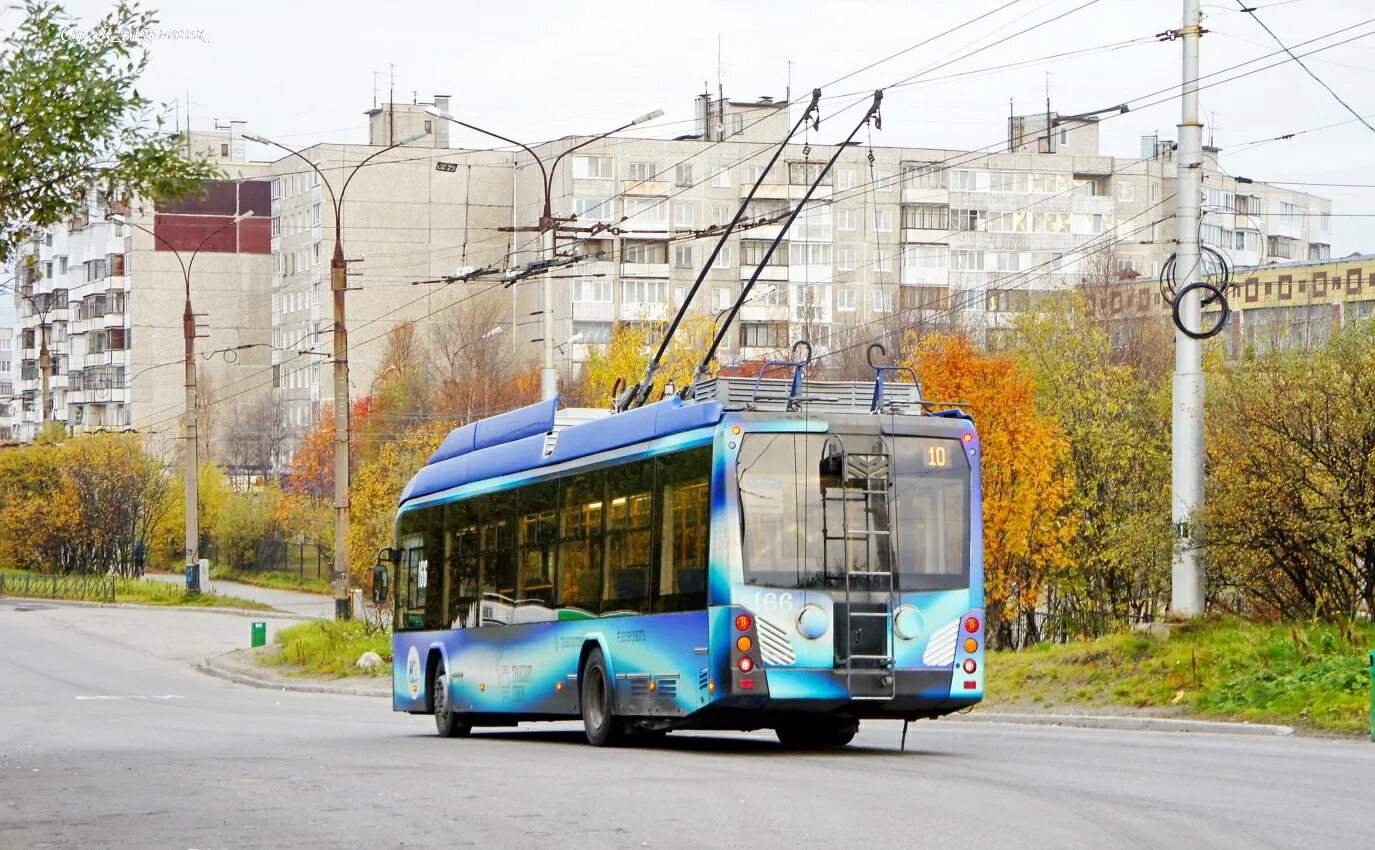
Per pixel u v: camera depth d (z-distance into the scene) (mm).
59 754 19422
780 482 16438
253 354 130750
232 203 130000
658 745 19281
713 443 16484
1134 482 45125
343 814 11859
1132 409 46156
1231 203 121938
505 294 114188
